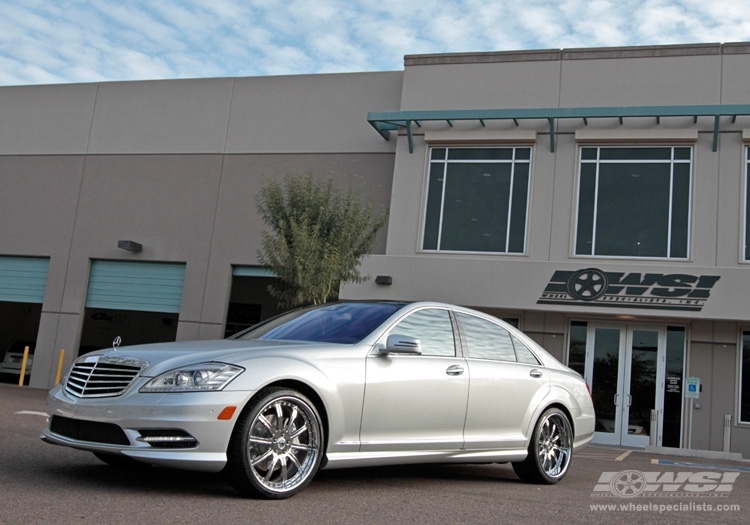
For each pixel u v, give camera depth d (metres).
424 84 19.25
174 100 22.17
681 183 17.30
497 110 17.78
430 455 6.27
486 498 6.16
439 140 18.73
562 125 18.23
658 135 17.42
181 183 21.62
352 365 5.77
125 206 22.00
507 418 6.88
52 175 22.84
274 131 21.11
